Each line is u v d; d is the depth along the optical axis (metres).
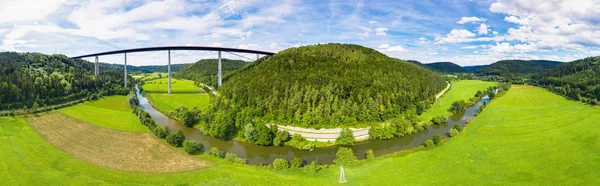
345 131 88.81
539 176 58.50
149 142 85.25
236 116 100.25
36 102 129.88
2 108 121.94
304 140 86.25
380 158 72.69
